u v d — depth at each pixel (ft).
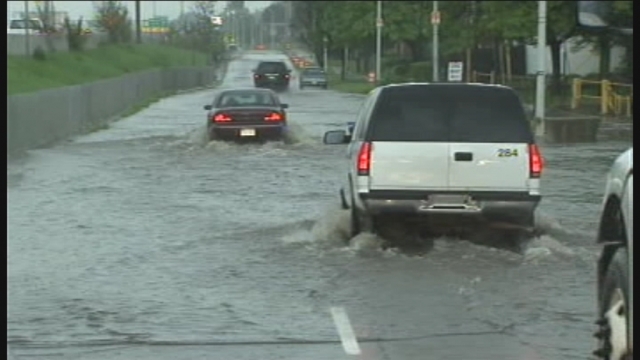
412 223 87.92
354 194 90.53
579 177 148.87
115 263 86.28
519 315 67.41
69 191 136.26
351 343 60.70
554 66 352.08
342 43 578.66
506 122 87.40
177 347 60.13
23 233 101.91
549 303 70.74
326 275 80.23
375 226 89.66
